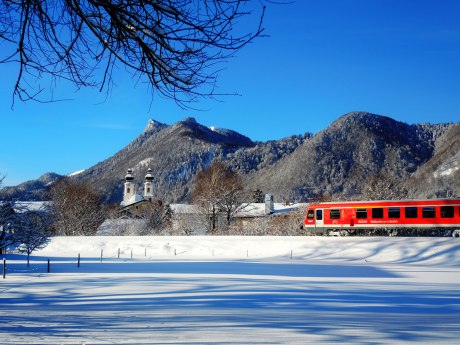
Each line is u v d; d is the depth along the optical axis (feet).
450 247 122.52
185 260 132.98
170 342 26.94
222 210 225.97
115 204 378.94
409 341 27.35
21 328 33.19
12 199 109.70
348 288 67.51
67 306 49.08
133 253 166.20
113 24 19.16
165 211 244.01
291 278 82.69
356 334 30.14
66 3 18.63
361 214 143.02
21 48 18.99
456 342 27.09
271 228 203.41
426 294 61.11
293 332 30.71
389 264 114.52
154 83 20.79
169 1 18.56
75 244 176.04
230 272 94.38
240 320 37.63
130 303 51.44
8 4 18.17
